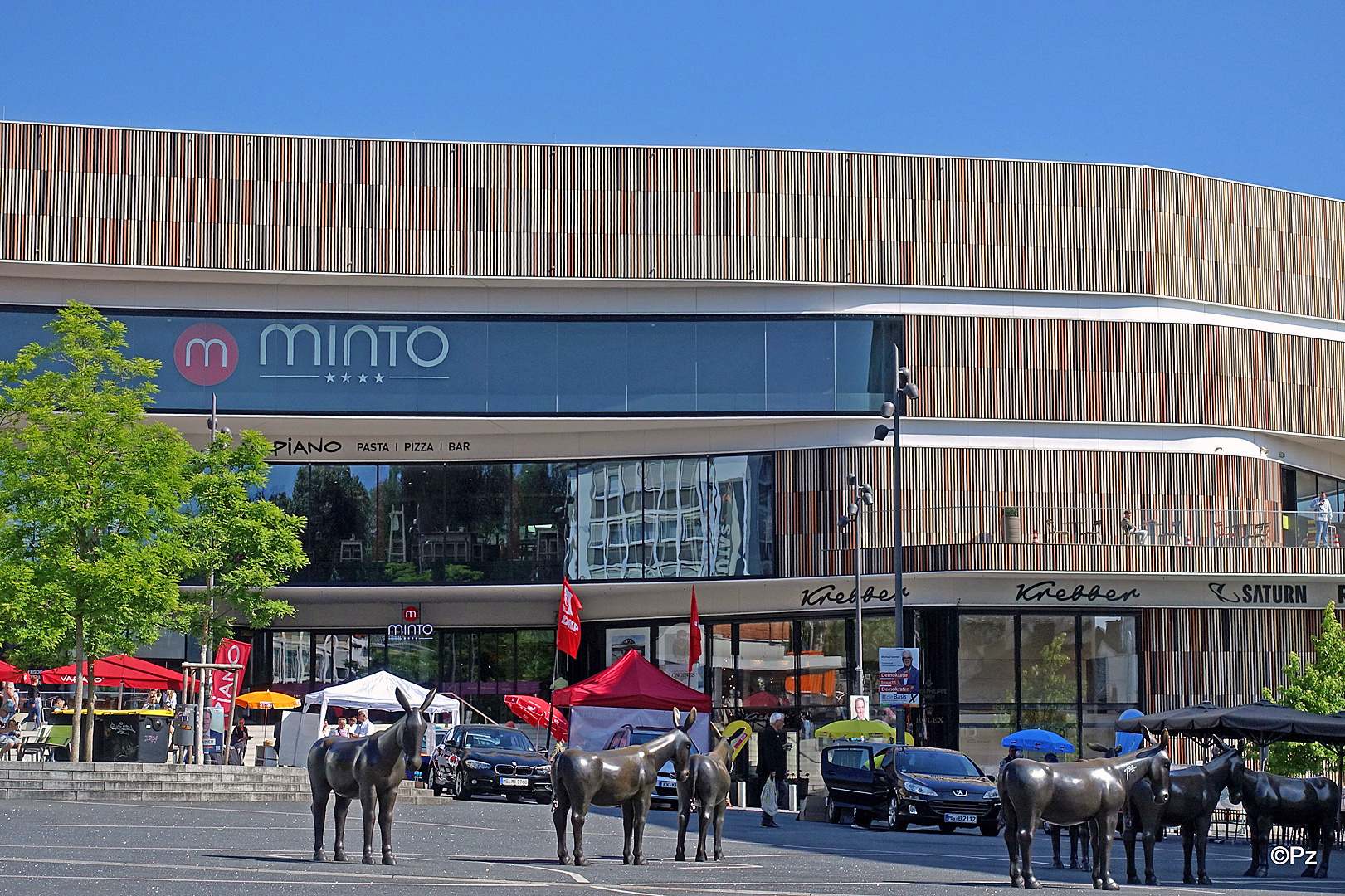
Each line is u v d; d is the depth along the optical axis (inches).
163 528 1309.1
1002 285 1732.3
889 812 1108.5
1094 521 1630.2
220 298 1686.8
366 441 1791.3
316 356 1689.2
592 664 1855.3
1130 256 1749.5
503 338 1708.9
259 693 1669.5
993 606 1638.8
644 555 1750.7
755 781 1708.9
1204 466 1742.1
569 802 627.8
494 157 1702.8
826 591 1701.5
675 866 636.1
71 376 1316.4
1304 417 1788.9
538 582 1766.7
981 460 1707.7
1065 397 1722.4
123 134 1651.1
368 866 564.7
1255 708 957.2
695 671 1771.7
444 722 1546.5
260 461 1487.5
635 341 1710.1
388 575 1771.7
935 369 1707.7
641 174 1711.4
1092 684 1642.5
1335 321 1845.5
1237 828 1192.8
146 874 494.3
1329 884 735.1
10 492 1246.9
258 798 1115.3
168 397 1663.4
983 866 724.0
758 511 1723.7
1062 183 1752.0
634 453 1770.4
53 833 689.6
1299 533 1632.6
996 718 1627.7
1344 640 1373.0
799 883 564.1
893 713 1638.8
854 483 1633.9
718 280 1704.0
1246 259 1801.2
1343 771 1262.3
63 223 1631.4
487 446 1792.6
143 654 1771.7
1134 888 607.5
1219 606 1662.2
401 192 1686.8
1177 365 1744.6
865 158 1732.3
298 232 1667.1
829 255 1715.1
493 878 533.3
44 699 1574.8
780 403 1700.3
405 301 1708.9
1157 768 606.5
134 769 1098.1
